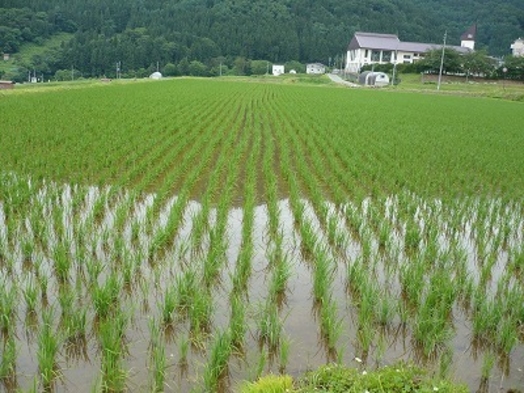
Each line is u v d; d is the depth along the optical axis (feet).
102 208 37.83
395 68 292.40
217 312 24.07
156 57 416.87
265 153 56.80
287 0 566.36
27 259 28.76
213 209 39.14
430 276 28.60
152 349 20.89
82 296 24.85
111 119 77.56
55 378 18.92
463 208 40.24
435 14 639.76
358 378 17.90
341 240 32.71
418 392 17.35
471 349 22.00
